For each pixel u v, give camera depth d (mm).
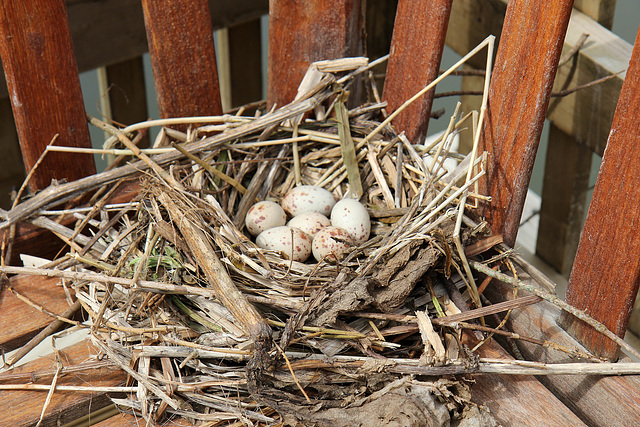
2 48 948
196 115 1048
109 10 1208
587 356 882
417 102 999
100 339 882
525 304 892
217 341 878
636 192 836
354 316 885
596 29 1133
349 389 859
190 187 956
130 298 888
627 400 873
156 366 890
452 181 934
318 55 1037
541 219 1324
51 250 1024
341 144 1010
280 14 1022
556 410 878
